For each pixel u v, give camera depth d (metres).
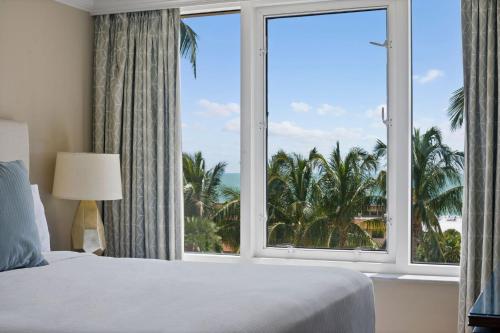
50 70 4.25
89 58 4.62
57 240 4.35
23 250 2.98
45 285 2.48
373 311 2.96
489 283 2.27
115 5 4.53
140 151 4.49
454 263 4.02
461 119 4.01
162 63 4.45
